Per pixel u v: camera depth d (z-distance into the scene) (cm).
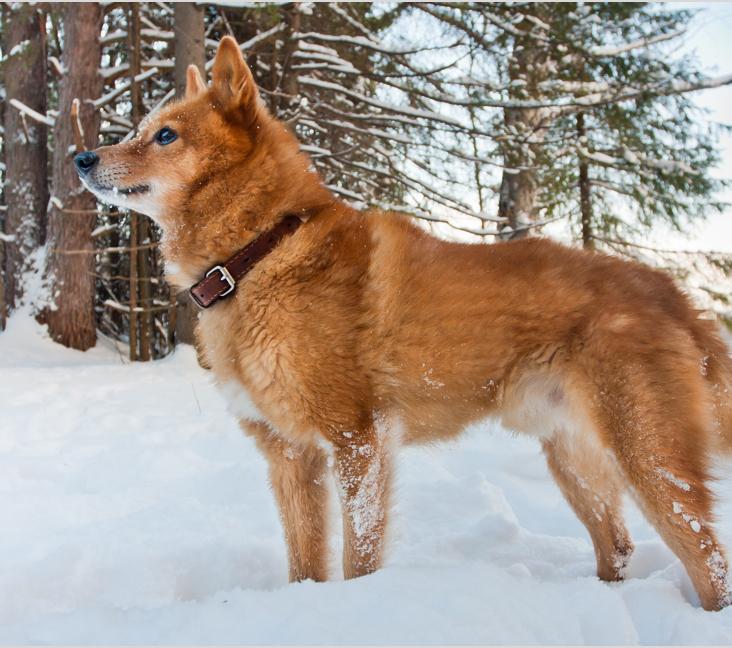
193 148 298
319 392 270
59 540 331
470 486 415
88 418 643
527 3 1123
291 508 298
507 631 200
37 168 1338
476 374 281
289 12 1081
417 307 277
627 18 1109
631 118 1167
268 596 231
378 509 269
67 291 1225
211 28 1288
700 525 249
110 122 1405
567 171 1195
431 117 1127
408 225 307
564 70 1154
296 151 313
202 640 201
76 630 215
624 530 309
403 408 282
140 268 1210
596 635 215
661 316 275
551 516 396
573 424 285
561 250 300
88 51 1212
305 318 273
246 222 292
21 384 816
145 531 346
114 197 311
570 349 274
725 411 281
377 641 192
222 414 650
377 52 1192
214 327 293
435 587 226
